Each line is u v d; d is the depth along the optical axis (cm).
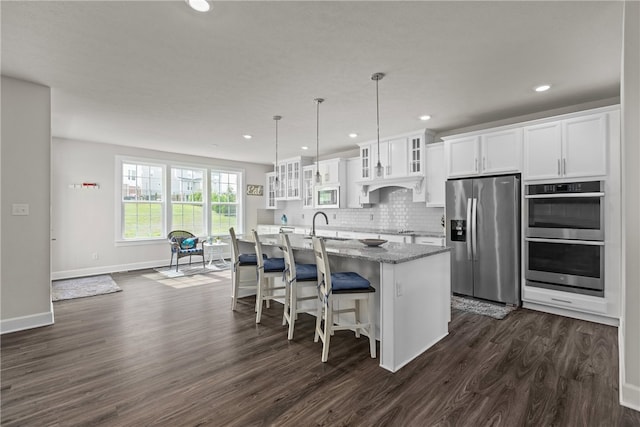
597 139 304
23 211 296
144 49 237
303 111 382
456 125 445
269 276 321
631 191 180
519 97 338
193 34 217
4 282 288
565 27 209
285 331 297
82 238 539
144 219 611
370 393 195
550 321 315
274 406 183
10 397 190
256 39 223
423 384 205
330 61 256
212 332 294
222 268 610
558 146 327
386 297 227
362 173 550
